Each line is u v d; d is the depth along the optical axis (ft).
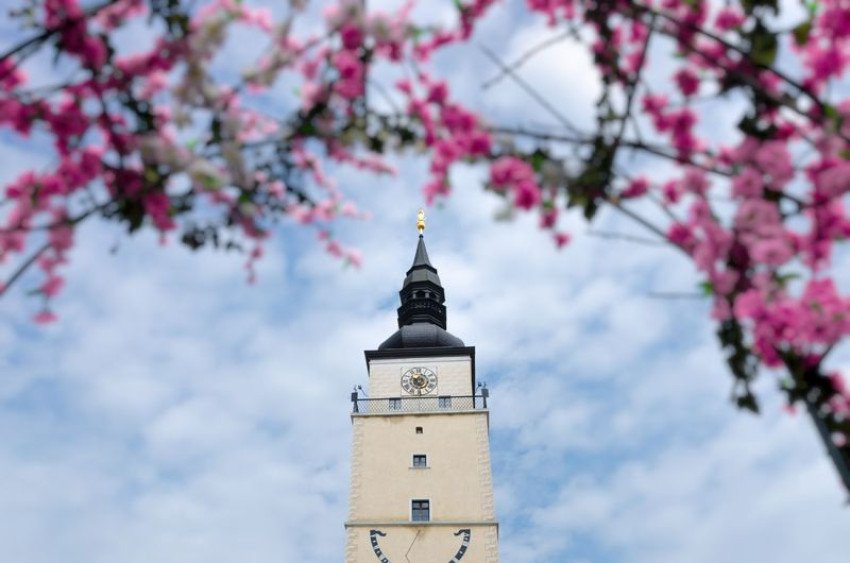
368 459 127.13
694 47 15.17
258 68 16.79
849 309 14.37
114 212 17.22
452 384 139.03
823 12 14.34
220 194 18.22
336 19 16.60
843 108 13.96
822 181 14.28
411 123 17.33
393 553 115.96
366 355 143.13
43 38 15.76
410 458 127.03
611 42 16.05
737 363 15.78
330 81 17.22
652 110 15.80
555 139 16.14
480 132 16.51
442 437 129.49
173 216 17.83
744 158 14.88
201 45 16.30
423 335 149.18
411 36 16.76
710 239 14.99
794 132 14.94
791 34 14.44
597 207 16.11
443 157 16.97
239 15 16.53
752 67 14.97
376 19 16.60
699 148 15.74
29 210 16.70
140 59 16.39
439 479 124.36
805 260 14.87
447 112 16.83
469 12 17.12
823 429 15.10
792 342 14.90
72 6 15.66
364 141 17.54
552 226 16.47
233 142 16.96
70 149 16.69
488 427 131.44
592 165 15.94
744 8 14.93
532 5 16.17
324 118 17.51
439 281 168.25
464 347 143.23
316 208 19.25
